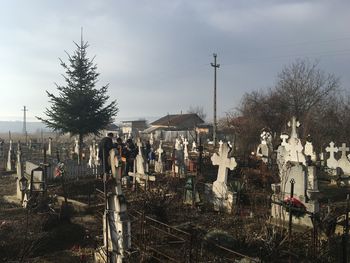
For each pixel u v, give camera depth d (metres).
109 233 8.57
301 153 16.16
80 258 9.33
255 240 9.46
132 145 19.83
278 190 13.94
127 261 8.12
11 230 11.05
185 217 12.31
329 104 44.78
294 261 8.62
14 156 28.14
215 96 45.38
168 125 72.44
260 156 24.45
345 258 7.64
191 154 32.31
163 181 17.45
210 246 9.25
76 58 28.47
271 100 42.72
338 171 21.62
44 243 10.35
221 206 13.84
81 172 20.56
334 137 37.91
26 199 14.45
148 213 11.54
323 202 15.14
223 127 49.78
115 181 8.45
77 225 11.66
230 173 19.00
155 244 9.23
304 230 10.56
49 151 34.56
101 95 28.75
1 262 8.97
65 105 27.64
